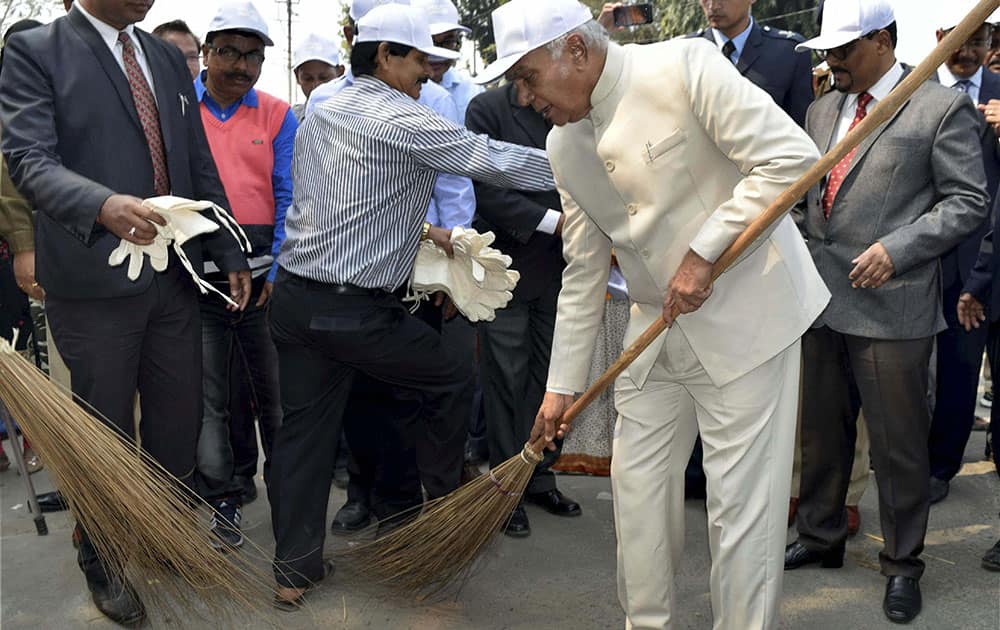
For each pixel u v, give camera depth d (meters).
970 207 2.70
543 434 2.67
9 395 2.40
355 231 2.78
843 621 2.86
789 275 2.28
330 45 4.73
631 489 2.46
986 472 4.27
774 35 3.79
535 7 2.11
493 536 2.88
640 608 2.49
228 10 3.47
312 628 2.87
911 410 2.86
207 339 3.59
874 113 1.98
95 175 2.68
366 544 3.12
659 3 18.91
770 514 2.30
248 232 3.66
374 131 2.75
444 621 2.91
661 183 2.18
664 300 2.36
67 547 3.49
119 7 2.68
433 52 2.87
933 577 3.16
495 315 3.58
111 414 2.82
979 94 4.14
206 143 3.09
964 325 3.57
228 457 3.63
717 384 2.28
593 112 2.21
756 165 2.06
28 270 3.43
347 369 3.01
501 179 2.81
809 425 3.11
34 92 2.59
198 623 2.87
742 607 2.32
